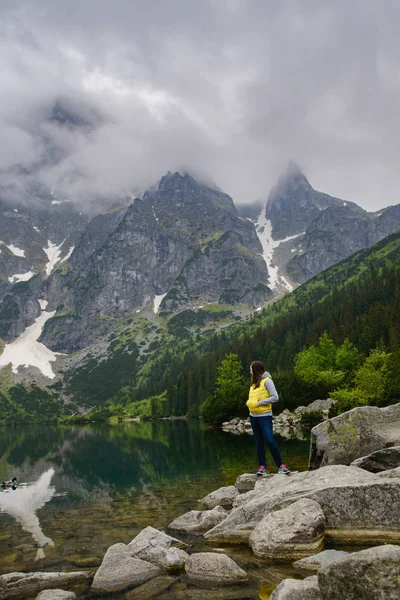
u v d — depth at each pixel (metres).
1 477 24.69
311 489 9.13
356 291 188.50
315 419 58.75
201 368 168.50
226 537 9.23
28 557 8.78
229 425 73.00
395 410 14.27
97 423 189.50
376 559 4.67
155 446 41.81
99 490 17.47
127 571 7.46
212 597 6.15
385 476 9.39
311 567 6.95
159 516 12.01
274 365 147.12
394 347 85.88
